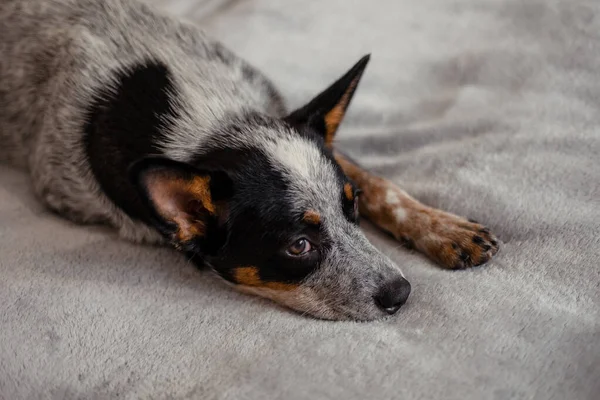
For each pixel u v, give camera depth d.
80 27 0.98
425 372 0.73
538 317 0.77
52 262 0.88
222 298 0.84
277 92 1.00
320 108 0.88
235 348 0.77
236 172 0.82
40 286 0.85
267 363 0.75
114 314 0.82
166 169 0.78
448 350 0.75
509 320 0.77
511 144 0.97
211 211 0.82
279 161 0.83
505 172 0.94
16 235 0.92
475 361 0.73
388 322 0.80
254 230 0.82
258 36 1.17
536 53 1.10
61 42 0.98
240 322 0.81
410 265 0.86
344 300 0.82
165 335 0.80
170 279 0.87
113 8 1.00
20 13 1.02
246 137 0.86
